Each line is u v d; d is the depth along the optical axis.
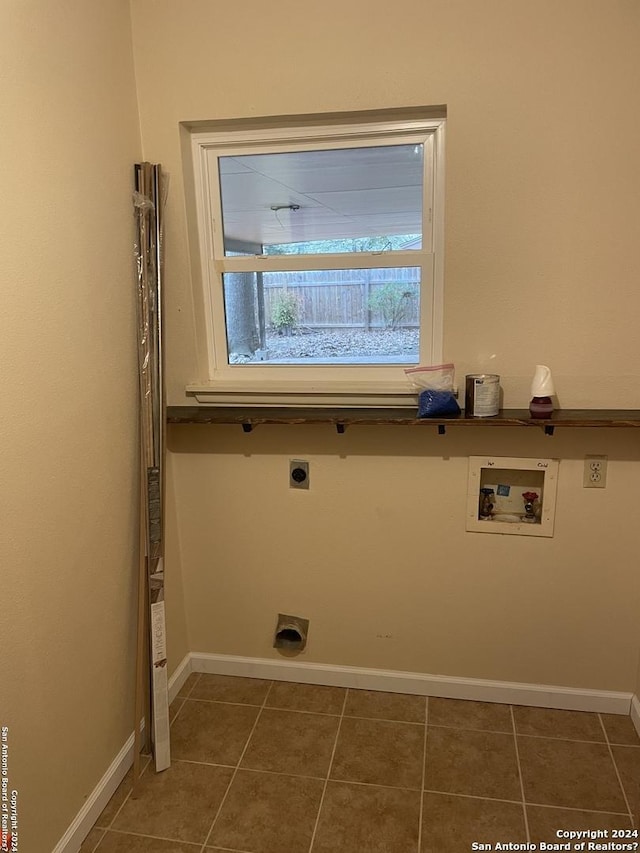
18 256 1.26
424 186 1.81
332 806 1.67
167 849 1.56
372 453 1.95
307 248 1.96
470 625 2.04
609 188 1.63
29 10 1.28
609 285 1.69
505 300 1.75
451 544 1.98
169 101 1.78
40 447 1.36
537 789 1.70
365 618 2.11
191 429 2.05
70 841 1.53
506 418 1.69
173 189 1.84
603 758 1.81
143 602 1.77
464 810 1.64
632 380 1.74
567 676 2.01
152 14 1.73
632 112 1.58
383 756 1.84
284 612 2.16
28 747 1.36
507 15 1.58
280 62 1.71
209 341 2.05
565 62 1.58
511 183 1.67
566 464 1.84
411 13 1.62
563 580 1.93
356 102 1.70
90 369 1.55
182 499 2.12
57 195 1.39
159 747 1.80
